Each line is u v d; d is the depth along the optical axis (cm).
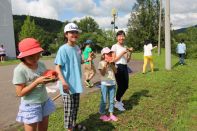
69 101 236
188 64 855
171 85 468
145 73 625
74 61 235
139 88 441
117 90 316
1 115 329
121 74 308
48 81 174
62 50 231
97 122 282
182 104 353
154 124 280
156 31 2302
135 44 2328
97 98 382
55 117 299
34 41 178
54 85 495
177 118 298
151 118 296
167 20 680
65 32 236
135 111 317
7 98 418
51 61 1116
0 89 493
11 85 532
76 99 240
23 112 182
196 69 706
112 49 303
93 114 307
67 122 240
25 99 181
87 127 270
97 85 497
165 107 335
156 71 657
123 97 379
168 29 682
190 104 353
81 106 338
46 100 188
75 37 235
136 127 271
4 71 779
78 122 282
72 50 236
